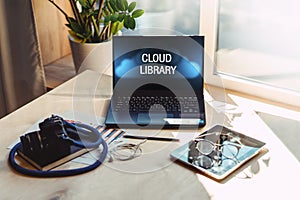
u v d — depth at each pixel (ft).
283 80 5.78
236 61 6.07
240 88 5.94
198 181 3.82
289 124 4.74
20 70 6.79
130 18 5.88
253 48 5.86
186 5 6.29
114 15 5.88
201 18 6.03
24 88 6.92
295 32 5.47
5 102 7.07
